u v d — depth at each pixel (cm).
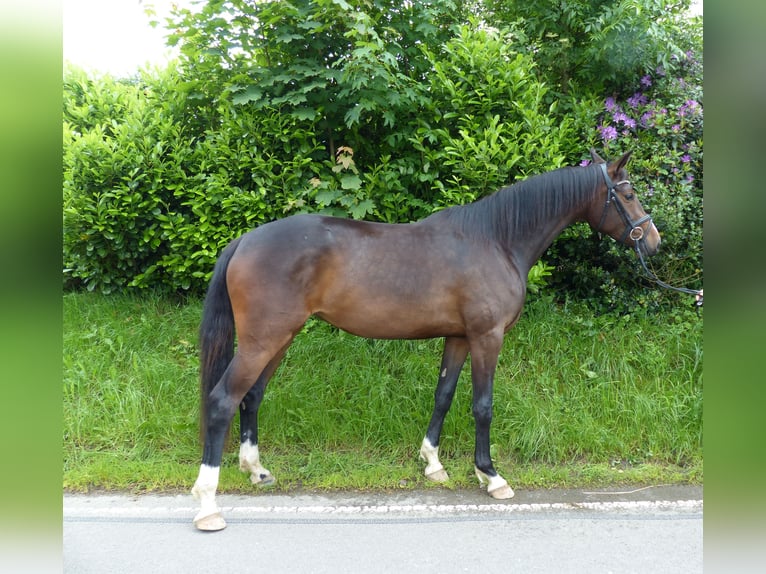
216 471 252
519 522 252
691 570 213
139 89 494
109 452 317
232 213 397
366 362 381
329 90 391
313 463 311
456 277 268
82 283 500
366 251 265
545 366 387
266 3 379
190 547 231
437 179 395
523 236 288
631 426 334
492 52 395
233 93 403
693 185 425
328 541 236
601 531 244
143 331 420
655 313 431
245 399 293
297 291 257
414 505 271
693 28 478
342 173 403
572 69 483
